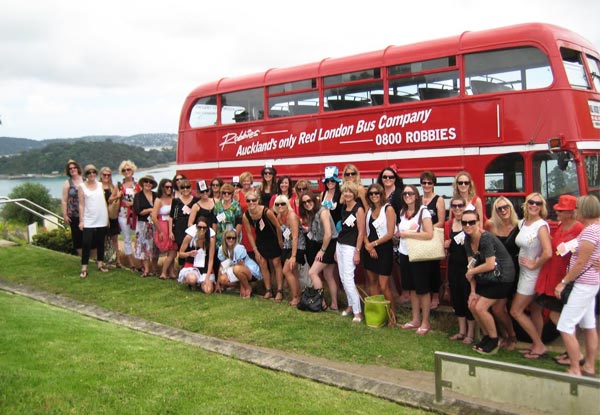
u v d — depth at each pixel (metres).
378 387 6.01
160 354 6.63
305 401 5.39
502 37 8.84
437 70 9.49
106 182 12.34
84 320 8.37
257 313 9.11
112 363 6.06
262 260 9.95
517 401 5.19
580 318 6.24
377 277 8.91
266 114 12.05
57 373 5.58
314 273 9.12
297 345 7.70
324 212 8.96
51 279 11.29
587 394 4.80
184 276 10.43
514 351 7.42
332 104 10.95
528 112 8.60
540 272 6.79
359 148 10.44
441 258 7.88
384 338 7.94
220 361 6.60
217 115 13.12
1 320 7.39
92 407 4.90
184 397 5.27
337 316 8.98
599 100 9.00
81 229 11.51
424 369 6.86
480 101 9.04
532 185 8.60
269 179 10.69
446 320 8.70
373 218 8.51
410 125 9.77
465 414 5.29
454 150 9.30
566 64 8.56
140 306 9.55
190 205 10.81
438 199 8.17
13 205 24.78
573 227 6.50
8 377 5.27
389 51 10.15
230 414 4.95
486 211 9.02
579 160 8.21
